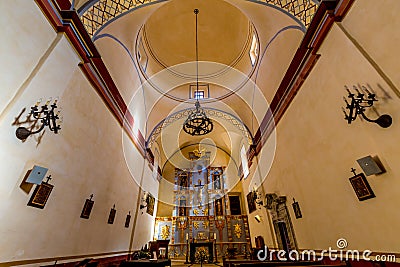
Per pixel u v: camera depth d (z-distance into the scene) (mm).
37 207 3170
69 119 3996
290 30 5191
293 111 5715
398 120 2660
